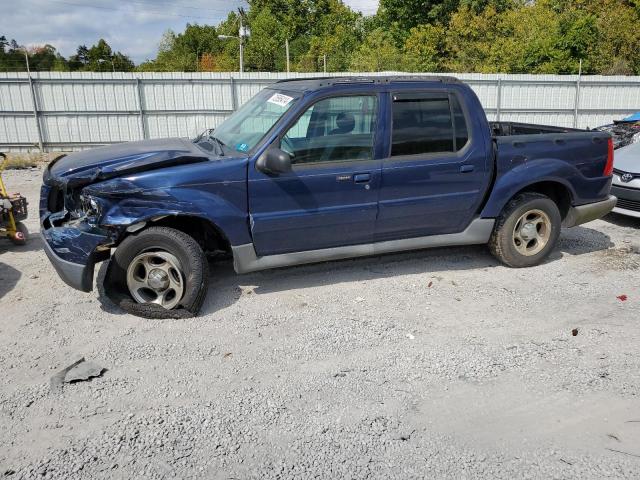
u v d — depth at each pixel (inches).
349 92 191.8
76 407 132.9
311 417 128.8
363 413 130.3
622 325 175.0
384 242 206.8
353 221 196.5
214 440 120.8
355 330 171.6
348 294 199.5
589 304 191.3
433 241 213.6
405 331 171.0
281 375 146.6
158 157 181.6
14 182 469.1
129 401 135.2
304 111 186.5
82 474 110.7
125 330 171.9
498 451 117.5
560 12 1402.6
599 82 839.1
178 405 133.5
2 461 114.7
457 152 206.1
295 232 191.3
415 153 200.5
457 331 171.2
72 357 155.9
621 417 128.8
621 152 309.7
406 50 1403.8
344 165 191.3
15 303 192.9
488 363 152.2
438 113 203.3
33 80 725.3
